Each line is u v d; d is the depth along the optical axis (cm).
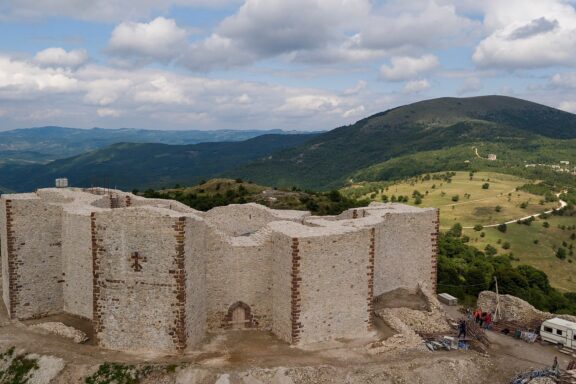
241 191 11394
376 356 3294
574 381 3147
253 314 3666
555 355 3722
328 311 3456
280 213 4644
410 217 4425
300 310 3350
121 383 2948
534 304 7031
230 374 2956
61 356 3175
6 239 3750
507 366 3509
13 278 3753
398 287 4450
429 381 3156
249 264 3631
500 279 7344
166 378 2964
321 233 3406
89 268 3719
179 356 3180
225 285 3619
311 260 3341
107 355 3197
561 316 4244
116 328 3272
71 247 3828
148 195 10288
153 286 3184
